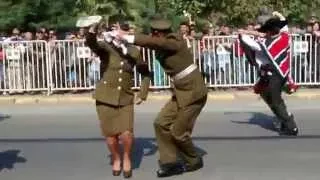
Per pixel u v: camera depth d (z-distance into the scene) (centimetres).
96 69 1381
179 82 709
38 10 1828
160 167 730
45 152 874
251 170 752
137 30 1778
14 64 1388
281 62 931
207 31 1566
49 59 1384
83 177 739
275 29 933
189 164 748
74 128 1043
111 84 714
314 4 1952
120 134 725
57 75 1389
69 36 1477
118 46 712
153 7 1891
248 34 966
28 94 1396
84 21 695
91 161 816
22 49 1381
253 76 1373
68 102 1320
